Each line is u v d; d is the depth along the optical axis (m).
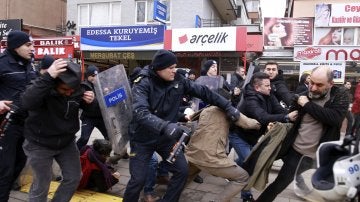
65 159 3.29
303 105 3.25
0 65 3.40
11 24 15.47
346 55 15.12
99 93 4.17
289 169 3.46
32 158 3.11
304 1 18.44
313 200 2.38
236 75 6.91
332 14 16.81
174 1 16.05
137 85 3.23
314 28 17.09
